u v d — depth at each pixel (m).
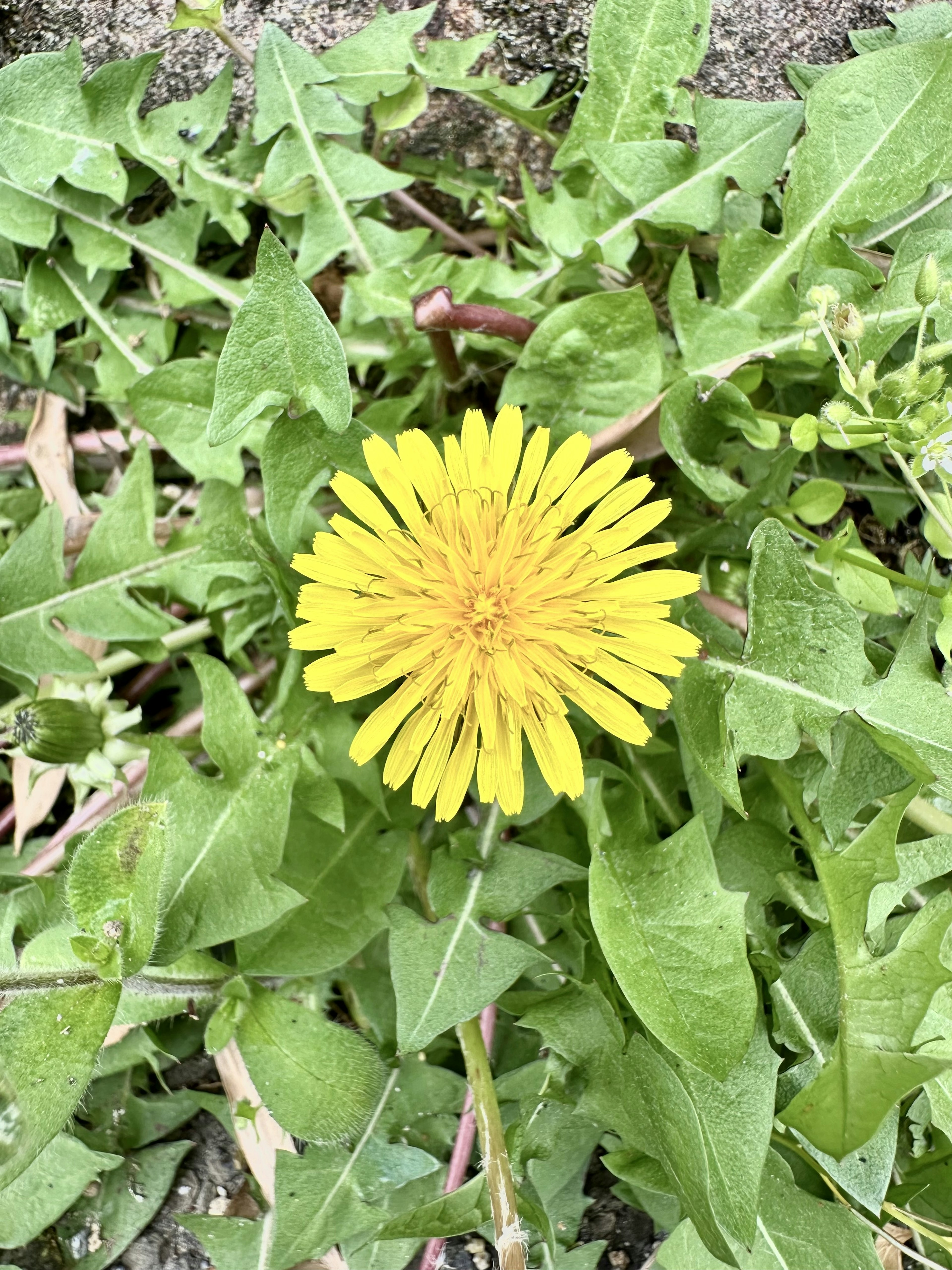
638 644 0.10
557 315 0.10
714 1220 0.09
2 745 0.13
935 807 0.11
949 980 0.09
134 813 0.09
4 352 0.13
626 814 0.11
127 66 0.11
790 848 0.11
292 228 0.13
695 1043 0.09
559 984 0.12
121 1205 0.12
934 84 0.11
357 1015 0.12
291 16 0.13
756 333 0.11
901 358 0.12
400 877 0.11
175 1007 0.11
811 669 0.10
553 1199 0.12
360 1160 0.11
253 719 0.11
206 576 0.11
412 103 0.12
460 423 0.12
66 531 0.13
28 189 0.11
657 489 0.13
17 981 0.08
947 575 0.13
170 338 0.13
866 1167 0.10
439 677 0.09
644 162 0.11
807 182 0.11
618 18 0.11
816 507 0.11
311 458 0.10
